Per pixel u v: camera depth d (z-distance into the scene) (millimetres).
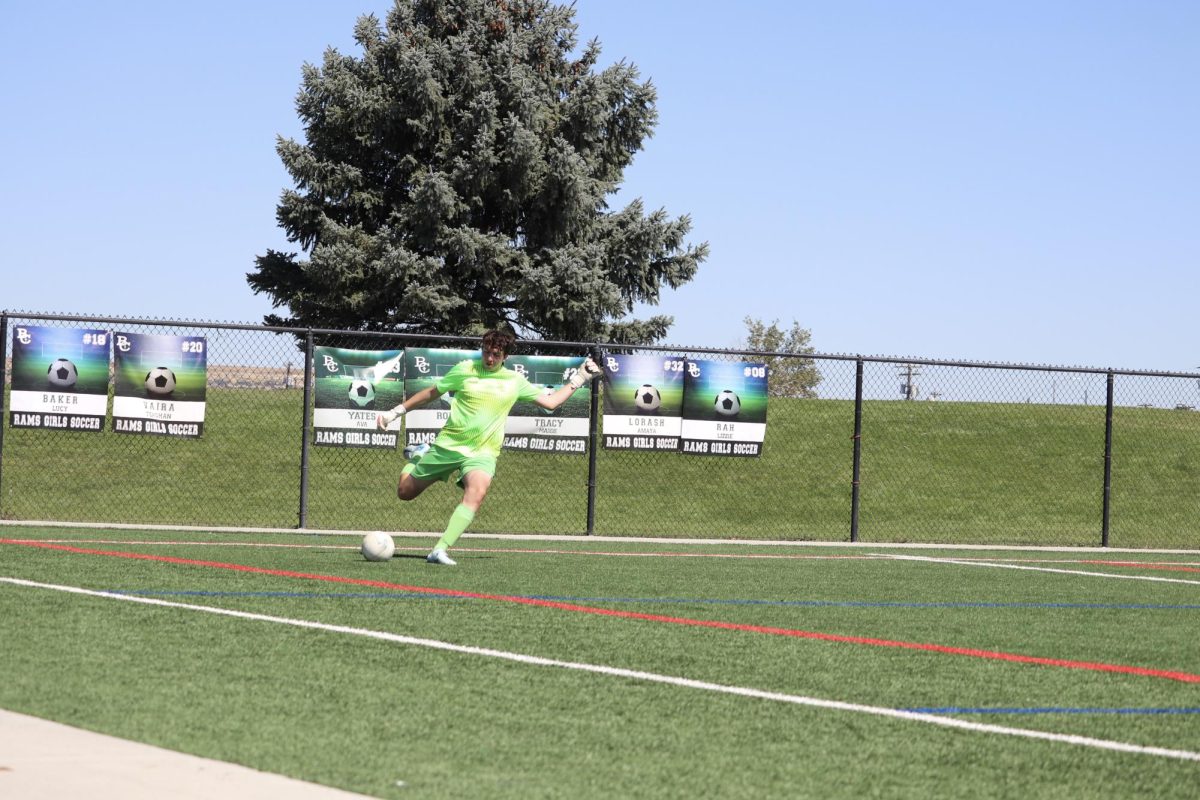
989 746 6480
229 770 5457
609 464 27828
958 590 13781
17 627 8992
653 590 12734
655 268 49750
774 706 7293
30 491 22625
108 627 9141
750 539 20828
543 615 10602
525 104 46750
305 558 14570
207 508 22578
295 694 7156
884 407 33812
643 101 51219
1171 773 6043
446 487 25891
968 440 31500
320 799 5074
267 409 29266
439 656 8500
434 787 5371
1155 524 26156
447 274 46219
